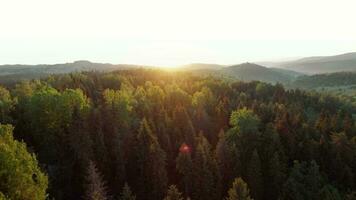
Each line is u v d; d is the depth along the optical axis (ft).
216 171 266.57
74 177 252.83
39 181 166.71
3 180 155.53
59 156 267.18
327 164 319.06
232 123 341.62
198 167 264.11
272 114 447.42
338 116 490.90
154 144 264.72
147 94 507.71
